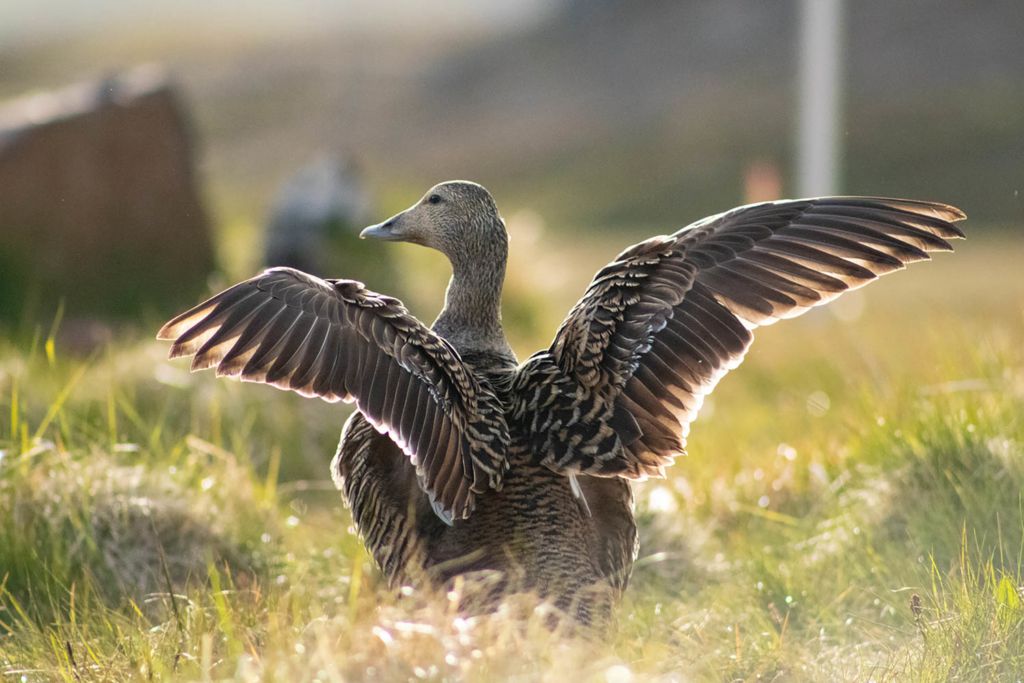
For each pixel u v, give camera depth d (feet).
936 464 35.58
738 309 26.53
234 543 35.22
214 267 83.10
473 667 21.94
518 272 84.84
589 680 22.13
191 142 82.17
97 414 43.34
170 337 23.15
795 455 41.14
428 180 236.43
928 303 97.50
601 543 26.91
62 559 33.04
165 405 47.60
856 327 75.00
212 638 25.89
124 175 78.23
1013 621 26.11
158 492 35.94
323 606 30.25
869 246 26.63
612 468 25.95
